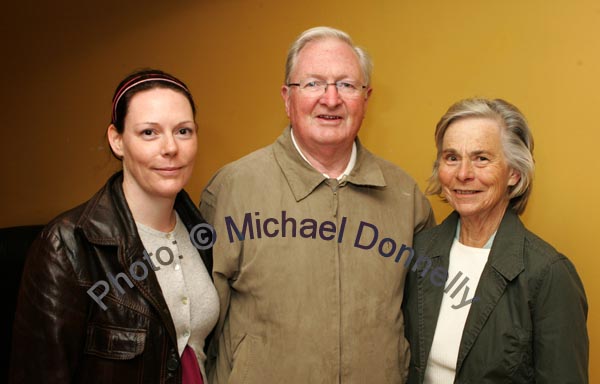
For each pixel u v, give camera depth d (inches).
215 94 91.9
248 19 87.9
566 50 69.0
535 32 70.4
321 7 82.4
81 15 99.8
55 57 102.9
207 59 91.7
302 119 56.9
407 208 61.1
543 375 48.4
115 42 98.1
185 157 48.7
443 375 54.9
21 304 45.9
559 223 71.5
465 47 74.5
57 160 105.5
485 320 51.6
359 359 54.5
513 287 51.1
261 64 87.9
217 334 58.0
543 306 49.1
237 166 60.4
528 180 53.8
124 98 47.8
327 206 57.1
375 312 56.0
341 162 59.5
